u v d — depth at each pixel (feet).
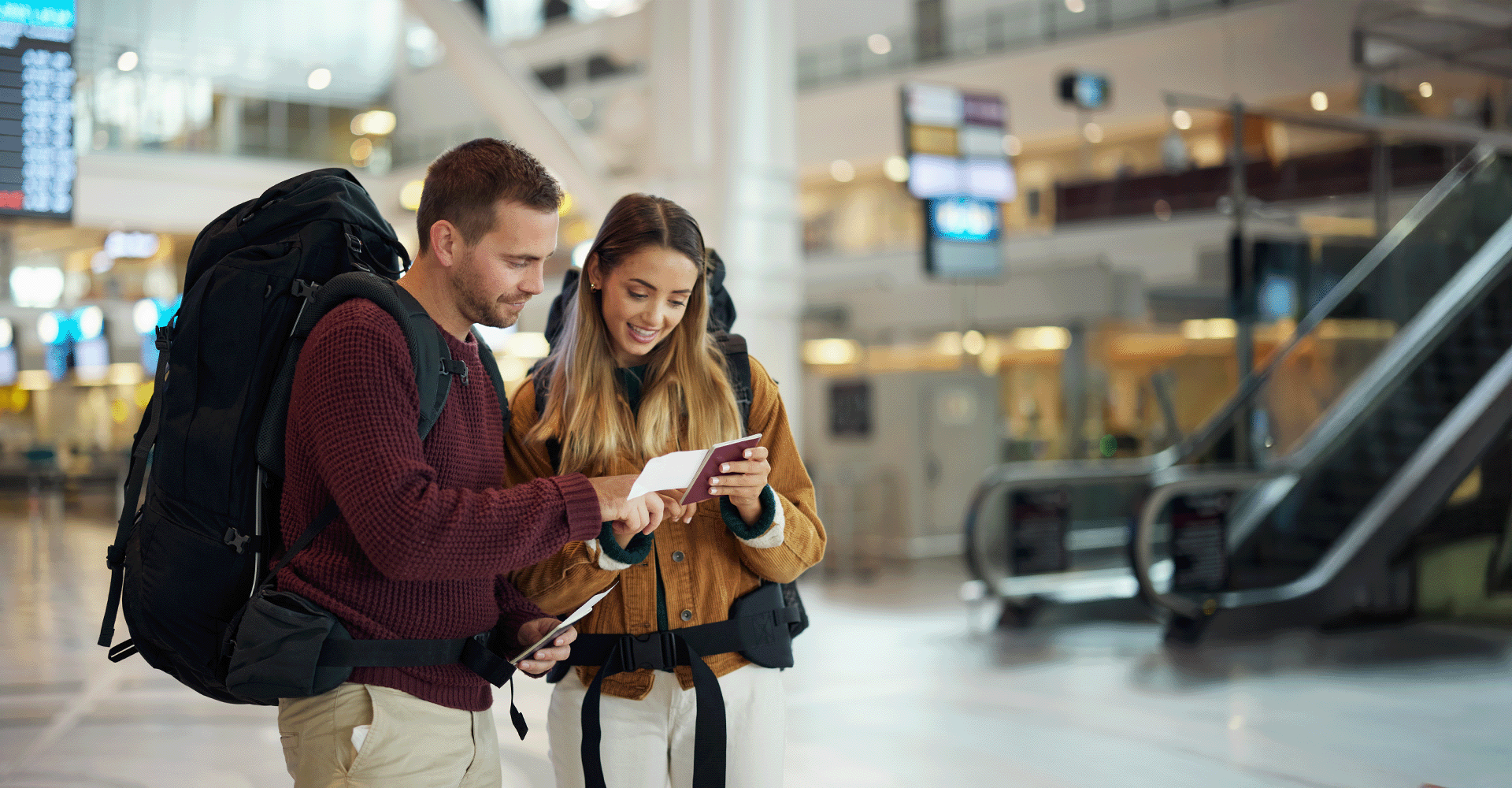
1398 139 32.42
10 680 19.49
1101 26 60.49
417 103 84.17
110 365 64.59
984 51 65.46
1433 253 28.43
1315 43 47.55
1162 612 23.36
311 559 5.62
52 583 31.53
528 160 5.84
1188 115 57.31
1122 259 57.93
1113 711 17.38
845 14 75.66
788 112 32.96
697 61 32.32
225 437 5.63
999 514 38.01
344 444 5.36
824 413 39.68
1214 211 49.85
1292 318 29.71
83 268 72.13
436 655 5.77
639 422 6.91
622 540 6.49
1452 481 23.45
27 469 64.64
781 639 7.06
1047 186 70.18
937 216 37.78
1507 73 27.43
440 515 5.32
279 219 5.97
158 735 15.99
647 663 6.71
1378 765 14.44
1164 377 36.65
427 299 5.98
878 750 15.35
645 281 6.59
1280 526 24.98
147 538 5.76
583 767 6.82
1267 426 25.90
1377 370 26.68
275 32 74.69
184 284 6.16
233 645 5.67
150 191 65.00
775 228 32.42
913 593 30.04
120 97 64.85
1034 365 63.16
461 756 5.94
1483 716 16.75
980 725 16.66
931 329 55.88
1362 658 20.79
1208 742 15.57
